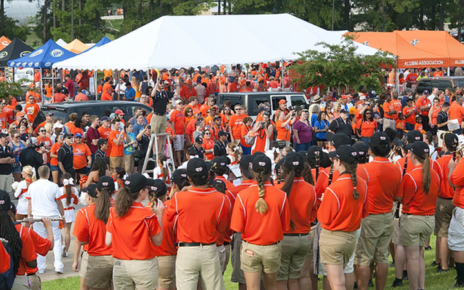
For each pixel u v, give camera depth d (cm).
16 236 542
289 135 1598
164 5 6012
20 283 558
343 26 6016
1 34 6103
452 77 2275
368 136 1700
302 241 613
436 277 768
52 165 1399
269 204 568
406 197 673
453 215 716
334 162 591
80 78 2952
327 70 2106
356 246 660
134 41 2036
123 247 568
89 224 638
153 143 1490
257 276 584
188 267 571
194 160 572
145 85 2322
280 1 5978
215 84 2442
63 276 911
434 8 5975
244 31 2209
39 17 7100
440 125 1827
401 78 2981
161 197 618
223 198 583
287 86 2583
